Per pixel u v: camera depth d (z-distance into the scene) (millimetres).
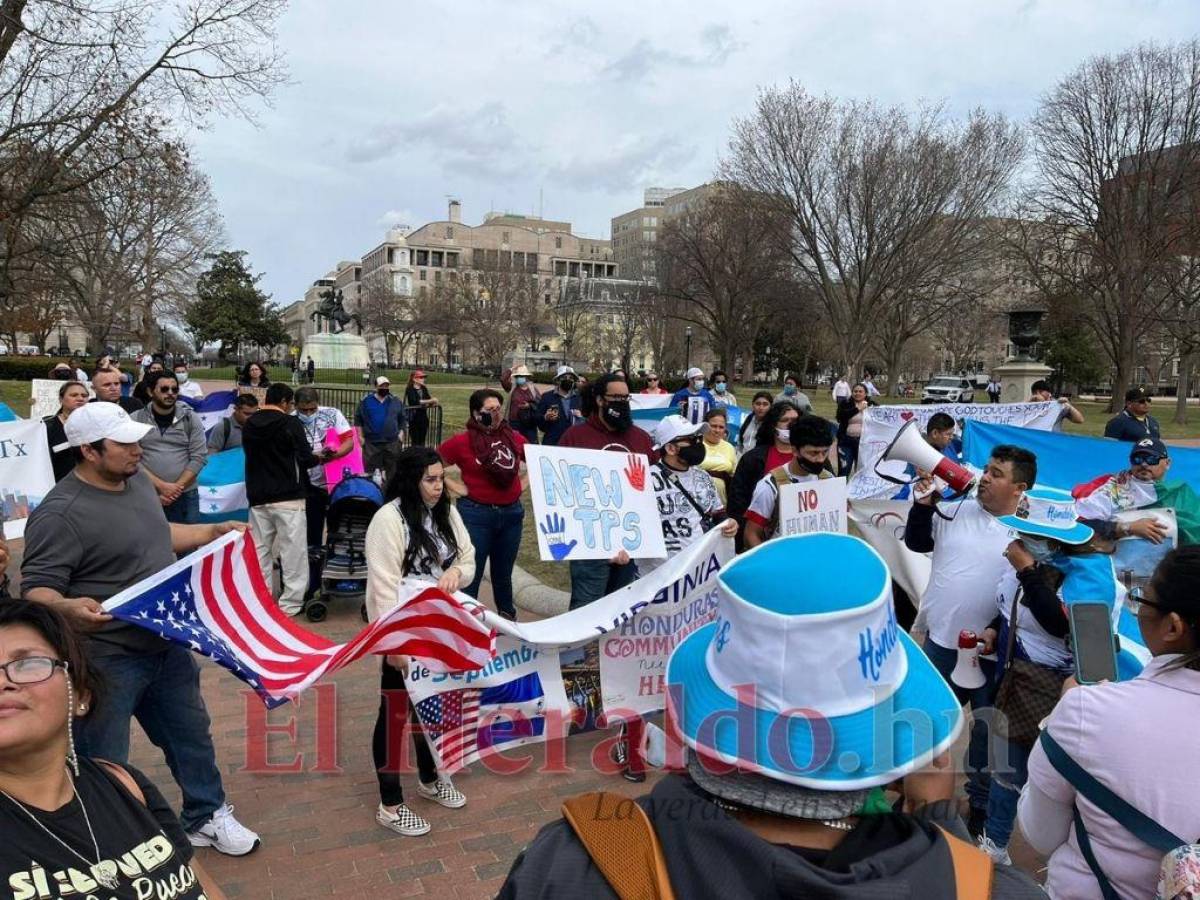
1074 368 47281
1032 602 3275
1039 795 2102
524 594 7609
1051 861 2160
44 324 40344
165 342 66125
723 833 1120
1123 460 8031
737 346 50625
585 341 83812
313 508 8039
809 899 1041
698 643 1431
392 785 3867
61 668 1857
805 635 1169
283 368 58344
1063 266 34656
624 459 5191
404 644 3646
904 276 35688
